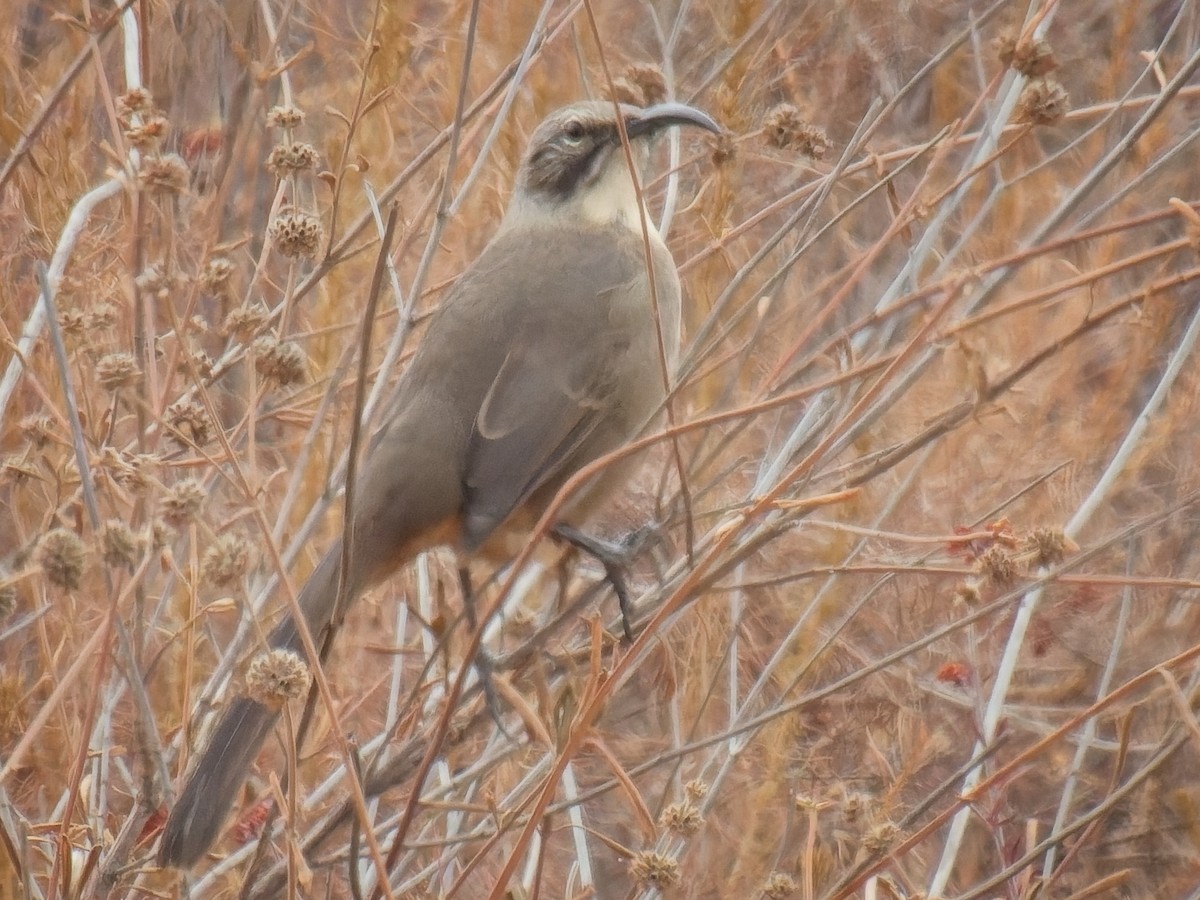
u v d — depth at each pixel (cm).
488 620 672
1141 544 1211
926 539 734
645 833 736
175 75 1332
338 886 995
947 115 1479
